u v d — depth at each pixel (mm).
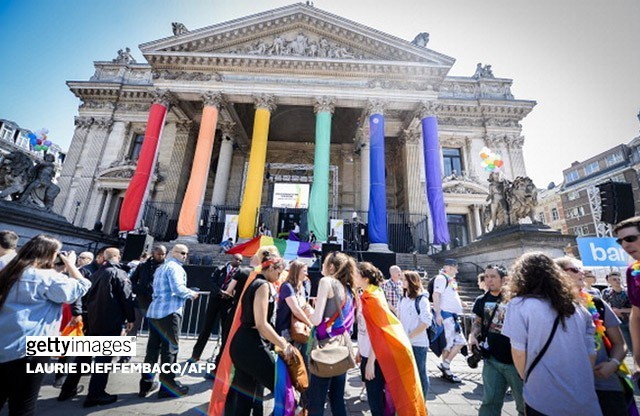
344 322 3006
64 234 11578
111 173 20859
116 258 4371
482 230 20562
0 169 9930
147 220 17234
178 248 4664
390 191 23453
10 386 2418
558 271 2201
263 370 2781
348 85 17766
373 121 16891
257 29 18500
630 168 33875
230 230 16156
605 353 2443
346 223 18422
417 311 3949
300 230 19469
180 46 18047
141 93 22750
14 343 2395
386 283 5320
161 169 21344
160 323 4156
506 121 22703
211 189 22859
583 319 2109
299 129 24000
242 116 22516
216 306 5301
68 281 2793
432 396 4508
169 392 4023
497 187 11297
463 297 9953
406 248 18125
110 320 3938
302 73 17875
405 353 2885
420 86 17891
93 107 22609
